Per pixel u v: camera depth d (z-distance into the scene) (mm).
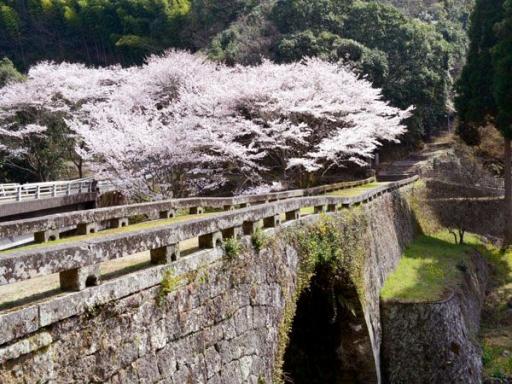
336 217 10641
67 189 21141
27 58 50125
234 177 22828
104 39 49938
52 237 6375
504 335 16047
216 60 33688
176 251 4785
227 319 5621
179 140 19062
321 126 21672
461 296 15375
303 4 34250
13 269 3123
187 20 44156
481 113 22875
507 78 20250
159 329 4438
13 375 3092
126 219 7992
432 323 13109
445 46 35500
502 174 30000
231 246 5770
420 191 24719
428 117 35844
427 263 18062
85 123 28250
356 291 11039
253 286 6359
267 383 6574
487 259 22375
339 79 22641
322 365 11727
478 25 23188
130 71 32250
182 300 4797
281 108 20422
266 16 37062
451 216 23062
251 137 21234
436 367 12828
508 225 23500
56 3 51781
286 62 31000
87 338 3662
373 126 22016
